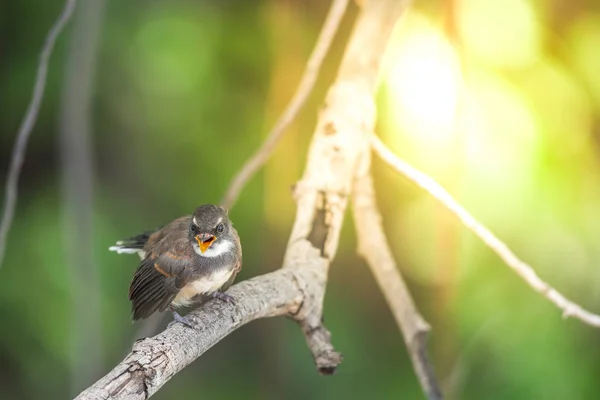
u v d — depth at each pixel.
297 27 13.34
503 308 11.88
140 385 5.44
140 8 13.06
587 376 11.69
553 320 11.75
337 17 8.80
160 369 5.59
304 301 6.96
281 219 13.38
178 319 6.19
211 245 7.39
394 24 8.46
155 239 7.95
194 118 13.22
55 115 13.19
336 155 7.85
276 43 13.25
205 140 13.26
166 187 13.53
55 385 12.91
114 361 12.77
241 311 6.47
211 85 13.04
